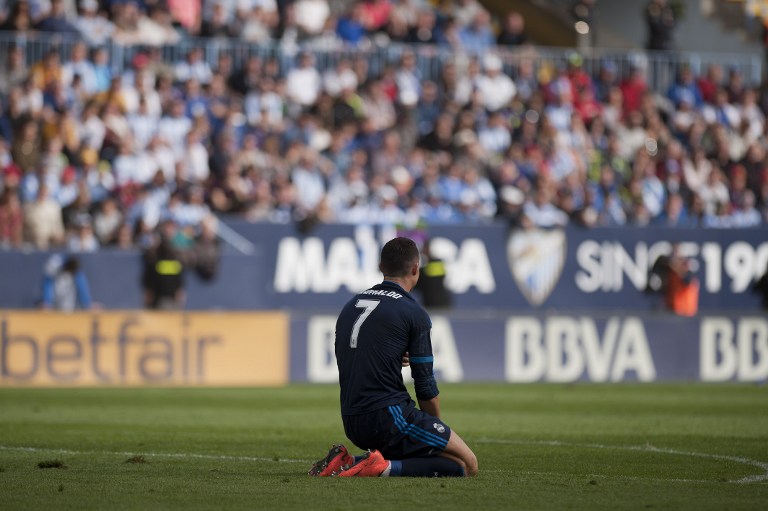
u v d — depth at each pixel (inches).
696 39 4308.6
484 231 3176.7
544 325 2883.9
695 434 1706.4
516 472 1218.6
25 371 2628.0
